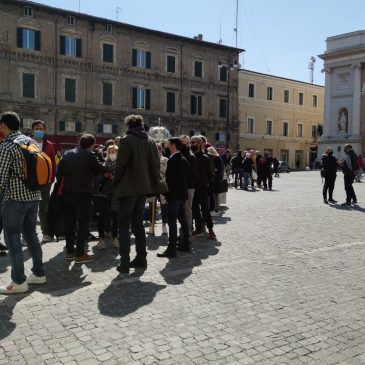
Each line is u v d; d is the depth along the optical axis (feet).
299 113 214.69
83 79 138.62
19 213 19.88
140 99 150.92
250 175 79.97
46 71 131.85
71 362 13.82
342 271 24.17
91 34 139.44
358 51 184.75
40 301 19.16
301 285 21.61
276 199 61.41
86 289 20.80
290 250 28.99
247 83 191.52
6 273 23.53
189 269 24.25
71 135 136.77
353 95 188.03
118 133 146.10
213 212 45.32
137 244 23.95
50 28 132.05
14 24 126.41
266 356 14.29
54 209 27.89
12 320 17.10
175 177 26.58
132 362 13.84
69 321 16.97
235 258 26.81
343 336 15.87
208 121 167.63
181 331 16.12
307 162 219.00
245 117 191.31
